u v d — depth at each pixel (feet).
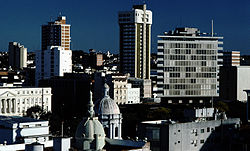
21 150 458.91
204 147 649.20
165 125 603.67
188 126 626.64
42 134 568.82
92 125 449.89
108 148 474.08
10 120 575.38
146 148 472.44
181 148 618.44
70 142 467.11
